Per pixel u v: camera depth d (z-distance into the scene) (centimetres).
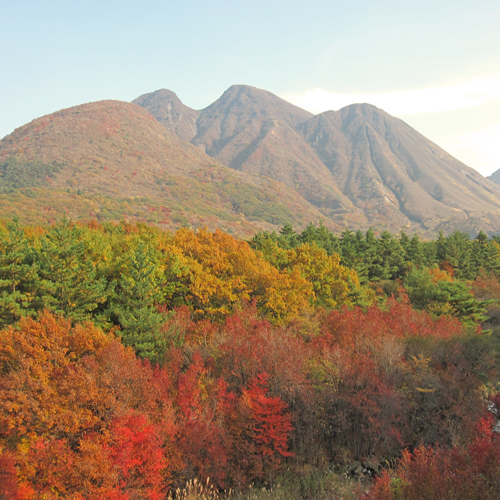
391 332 3750
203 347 2975
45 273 3120
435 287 6116
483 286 8144
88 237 4166
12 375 1911
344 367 2780
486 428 1947
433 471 1631
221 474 2116
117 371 2159
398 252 8912
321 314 4009
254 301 3906
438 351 3372
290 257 5866
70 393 1909
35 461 1644
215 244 4925
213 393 2431
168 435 2092
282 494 2148
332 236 9150
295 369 2650
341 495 2200
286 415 2330
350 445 2733
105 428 1905
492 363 3372
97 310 3456
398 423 2792
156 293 3550
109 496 1672
